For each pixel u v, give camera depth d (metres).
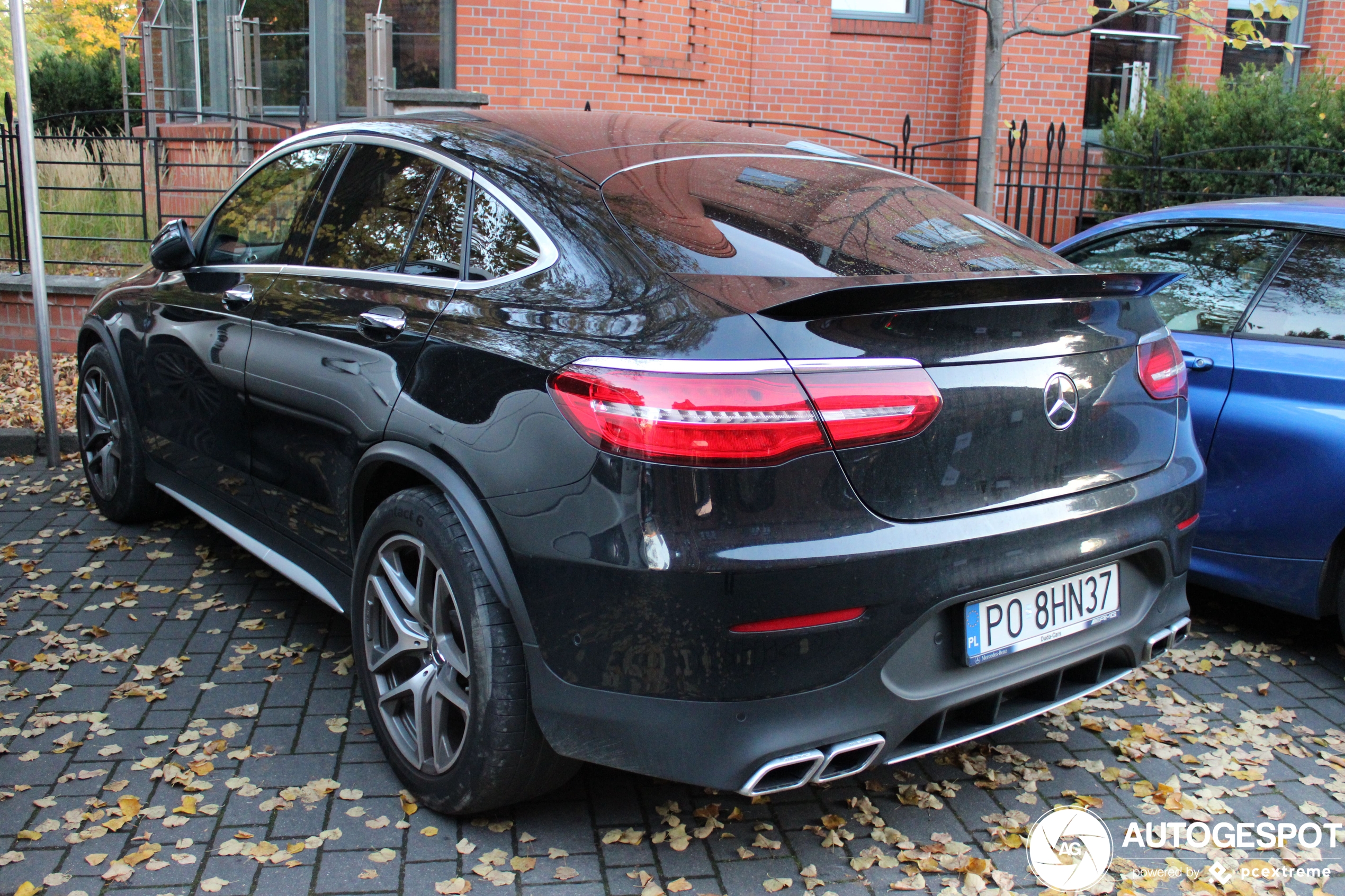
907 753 2.38
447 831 2.67
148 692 3.31
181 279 4.11
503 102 9.23
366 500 2.96
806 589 2.12
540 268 2.60
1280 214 3.86
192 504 4.16
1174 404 2.80
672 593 2.12
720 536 2.10
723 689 2.14
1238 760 3.11
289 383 3.22
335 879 2.48
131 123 12.20
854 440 2.15
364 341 2.92
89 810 2.72
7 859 2.52
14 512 4.99
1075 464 2.49
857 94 10.51
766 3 10.22
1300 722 3.36
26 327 7.66
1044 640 2.48
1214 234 4.03
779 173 3.00
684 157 2.97
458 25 9.12
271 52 10.81
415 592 2.73
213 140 8.03
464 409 2.51
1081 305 2.52
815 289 2.33
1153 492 2.64
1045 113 10.50
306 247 3.46
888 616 2.21
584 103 9.38
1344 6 11.23
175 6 11.62
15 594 4.03
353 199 3.33
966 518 2.30
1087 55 10.50
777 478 2.11
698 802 2.83
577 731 2.32
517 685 2.43
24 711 3.21
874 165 3.31
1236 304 3.83
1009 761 3.09
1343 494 3.43
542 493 2.30
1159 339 2.78
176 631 3.78
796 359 2.13
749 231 2.59
